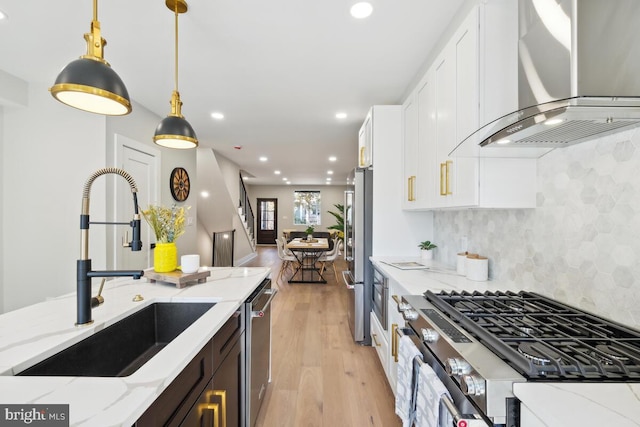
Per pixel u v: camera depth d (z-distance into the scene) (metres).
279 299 4.66
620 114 0.90
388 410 1.99
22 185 2.84
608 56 0.84
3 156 2.82
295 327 3.50
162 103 3.29
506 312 1.21
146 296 1.50
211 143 5.16
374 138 2.89
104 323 1.13
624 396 0.67
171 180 4.09
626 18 0.83
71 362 0.99
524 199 1.49
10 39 2.06
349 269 3.46
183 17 1.79
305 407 2.02
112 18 1.80
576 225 1.27
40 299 2.86
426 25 1.88
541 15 0.99
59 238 2.86
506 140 1.21
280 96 3.03
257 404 1.81
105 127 2.89
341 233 7.45
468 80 1.47
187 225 4.58
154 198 3.68
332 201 12.70
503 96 1.35
